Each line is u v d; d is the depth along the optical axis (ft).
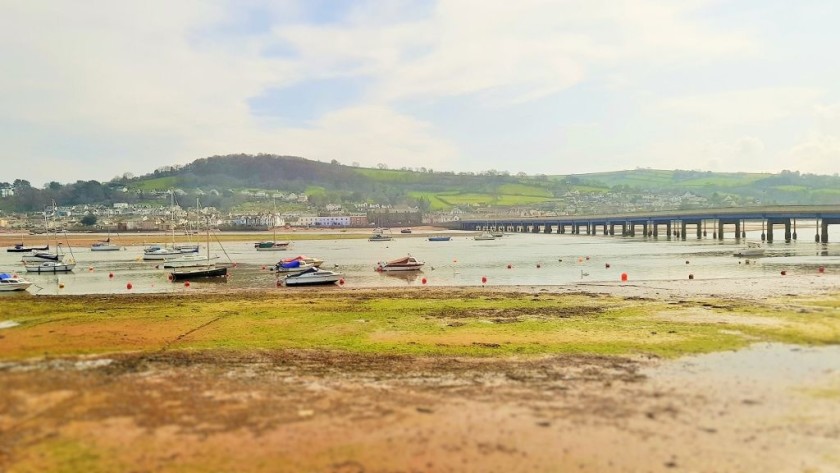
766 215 368.27
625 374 69.51
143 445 46.96
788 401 57.82
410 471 42.65
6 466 43.01
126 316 116.57
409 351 84.43
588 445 47.29
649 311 114.83
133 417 53.16
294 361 77.56
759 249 290.97
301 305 131.44
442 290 159.22
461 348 85.97
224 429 50.55
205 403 57.47
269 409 56.03
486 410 55.88
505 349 84.94
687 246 367.04
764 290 140.97
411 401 58.90
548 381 66.95
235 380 66.39
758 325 96.32
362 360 78.69
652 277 189.16
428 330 100.17
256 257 353.31
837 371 68.18
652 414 54.54
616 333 94.17
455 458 44.86
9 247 495.41
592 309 119.55
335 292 159.33
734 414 54.34
